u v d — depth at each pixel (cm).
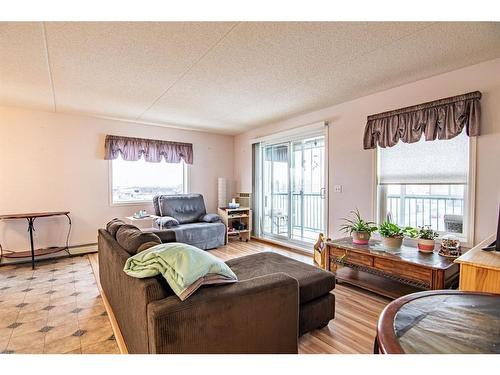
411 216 306
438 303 109
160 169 511
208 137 562
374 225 316
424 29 192
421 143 289
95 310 233
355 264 273
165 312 113
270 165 518
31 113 385
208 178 562
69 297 261
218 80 286
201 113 415
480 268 150
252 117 441
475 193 248
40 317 222
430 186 290
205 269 130
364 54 230
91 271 339
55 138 402
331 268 298
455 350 80
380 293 252
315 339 191
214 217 484
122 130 460
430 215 291
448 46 216
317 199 480
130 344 153
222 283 138
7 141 369
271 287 143
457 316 98
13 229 373
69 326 208
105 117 436
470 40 207
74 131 417
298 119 434
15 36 198
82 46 213
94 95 329
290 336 152
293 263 235
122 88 307
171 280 126
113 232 233
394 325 92
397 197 317
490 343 83
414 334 87
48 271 339
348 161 357
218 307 125
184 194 498
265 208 532
